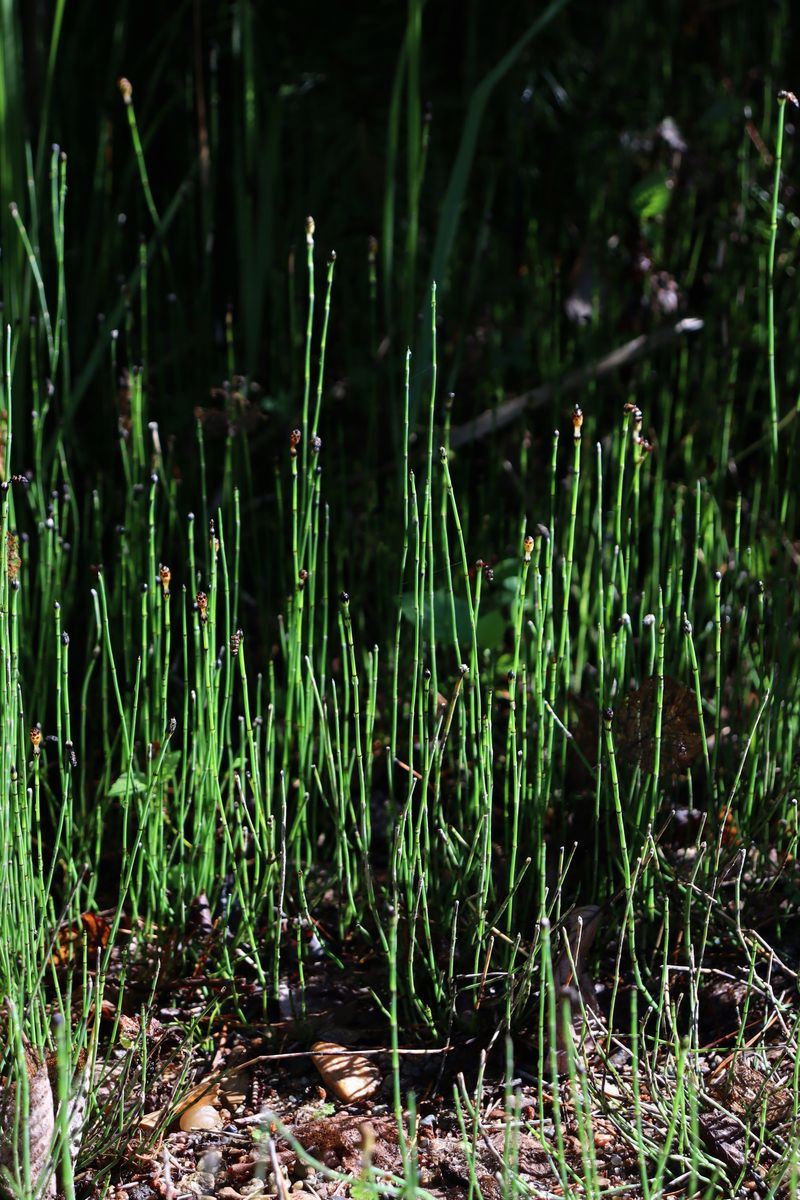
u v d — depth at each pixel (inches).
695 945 53.1
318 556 60.6
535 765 53.9
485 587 57.8
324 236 66.1
